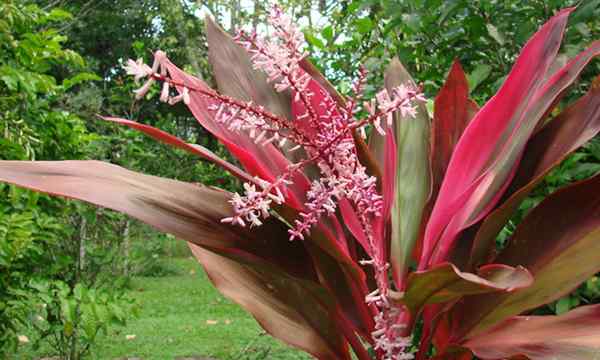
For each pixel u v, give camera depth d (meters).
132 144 3.95
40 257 2.53
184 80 1.05
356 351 1.10
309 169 1.19
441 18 1.72
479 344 0.98
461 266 1.14
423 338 1.08
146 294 6.52
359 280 1.05
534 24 1.71
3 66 2.29
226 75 1.24
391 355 0.90
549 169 0.95
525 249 1.05
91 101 3.88
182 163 5.67
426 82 1.84
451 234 1.13
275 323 1.08
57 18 2.67
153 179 1.04
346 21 2.70
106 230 3.35
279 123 0.93
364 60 2.28
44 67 2.62
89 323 2.28
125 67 0.82
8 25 2.36
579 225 1.01
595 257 0.97
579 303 1.49
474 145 1.11
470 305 1.06
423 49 1.97
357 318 1.11
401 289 1.13
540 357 0.88
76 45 13.10
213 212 1.04
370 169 1.22
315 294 1.05
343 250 1.01
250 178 0.92
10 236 2.09
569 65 1.06
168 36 11.21
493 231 1.05
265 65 0.92
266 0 1.04
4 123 2.21
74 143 2.68
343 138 0.92
